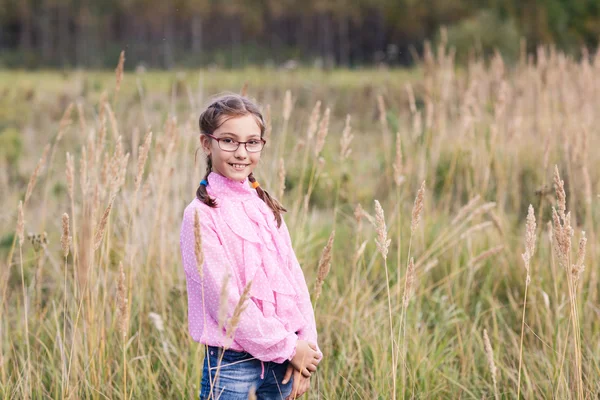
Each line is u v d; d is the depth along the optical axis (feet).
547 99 25.38
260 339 9.97
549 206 19.54
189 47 233.76
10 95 53.98
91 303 13.73
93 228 12.98
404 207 22.21
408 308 16.34
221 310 9.05
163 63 179.01
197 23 231.71
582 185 20.33
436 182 24.26
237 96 10.85
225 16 250.78
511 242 20.36
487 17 111.24
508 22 109.09
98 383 12.87
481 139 22.74
